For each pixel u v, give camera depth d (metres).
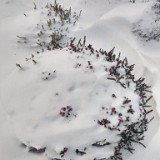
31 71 0.95
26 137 0.84
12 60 1.08
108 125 0.82
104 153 0.81
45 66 0.94
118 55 1.12
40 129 0.83
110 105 0.85
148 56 1.09
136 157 0.87
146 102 0.96
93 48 1.11
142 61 1.08
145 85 0.98
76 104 0.85
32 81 0.92
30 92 0.90
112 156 0.83
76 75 0.90
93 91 0.87
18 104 0.90
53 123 0.83
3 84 0.98
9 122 0.89
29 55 1.10
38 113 0.85
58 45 1.08
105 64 0.94
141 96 0.93
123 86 0.90
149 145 0.89
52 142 0.81
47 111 0.85
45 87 0.89
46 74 0.91
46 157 0.83
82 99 0.86
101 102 0.85
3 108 0.92
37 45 1.12
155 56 1.08
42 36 1.13
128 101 0.86
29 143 0.84
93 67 0.92
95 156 0.81
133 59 1.10
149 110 0.96
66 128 0.81
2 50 1.10
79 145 0.80
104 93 0.87
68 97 0.86
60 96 0.86
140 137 0.90
